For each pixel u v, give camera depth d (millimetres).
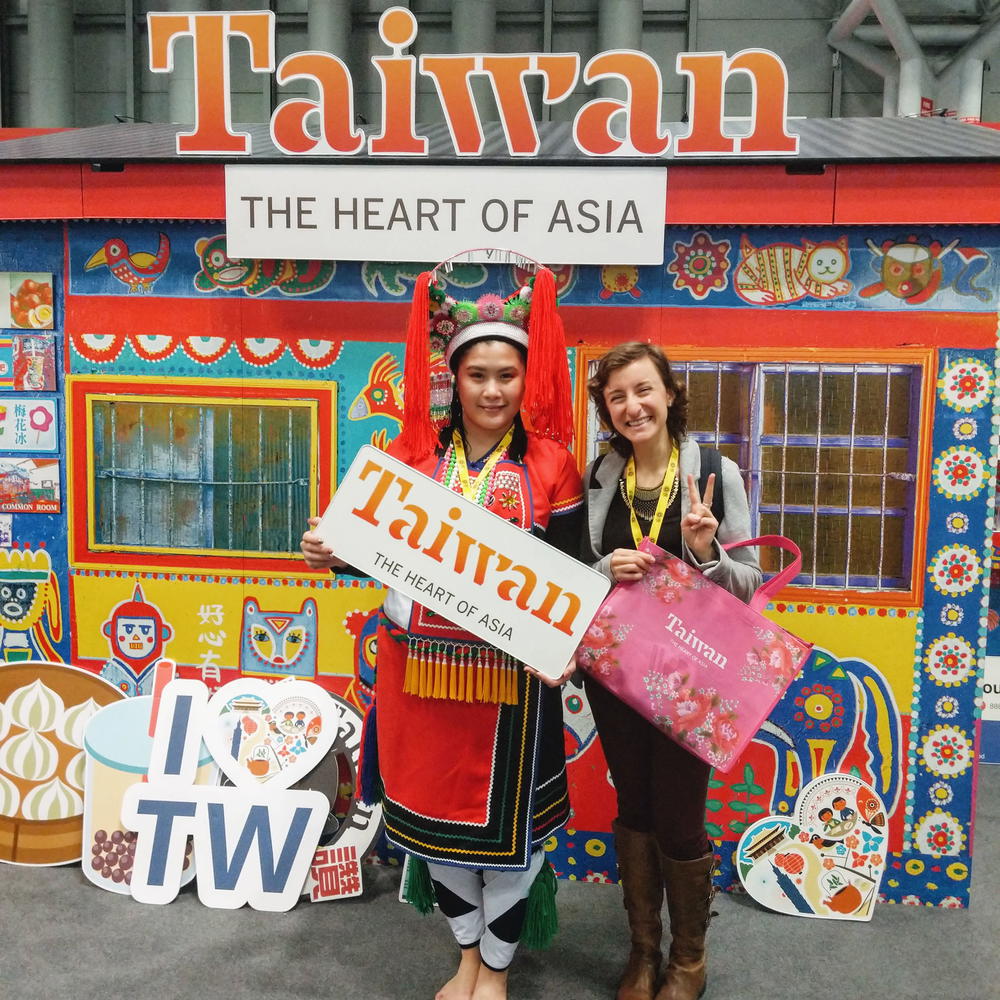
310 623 2287
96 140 2504
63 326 2270
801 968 1898
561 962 1923
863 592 2129
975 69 5031
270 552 2279
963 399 2057
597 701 1764
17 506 2338
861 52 5145
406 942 1983
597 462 1759
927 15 5195
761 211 2018
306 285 2188
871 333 2066
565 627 1561
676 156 2010
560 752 1746
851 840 2117
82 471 2307
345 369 2203
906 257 2039
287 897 2094
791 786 2184
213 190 2133
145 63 5707
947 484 2080
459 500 1586
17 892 2127
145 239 2217
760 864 2133
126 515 2311
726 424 2137
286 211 2109
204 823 2131
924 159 1961
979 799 2748
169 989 1794
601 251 2051
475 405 1615
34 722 2285
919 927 2070
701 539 1565
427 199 2070
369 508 1615
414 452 1675
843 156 1974
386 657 1716
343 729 2227
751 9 5340
